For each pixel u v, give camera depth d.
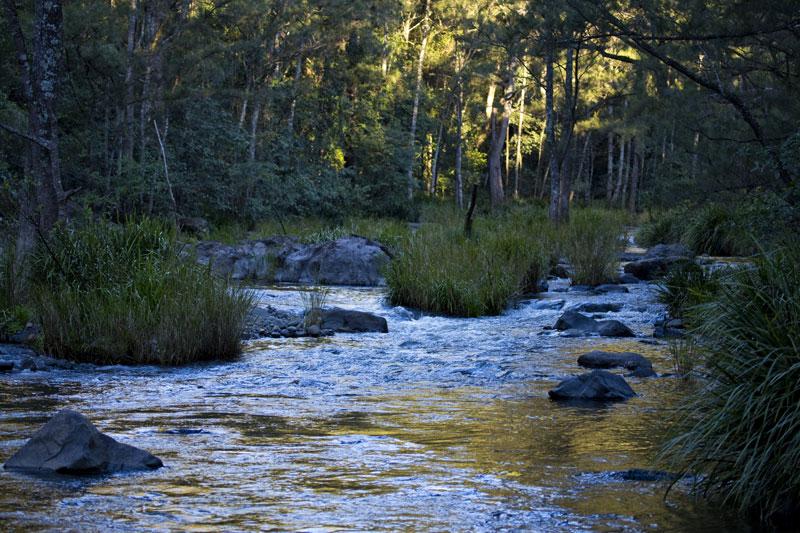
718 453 4.59
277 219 30.58
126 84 23.72
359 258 18.89
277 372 9.10
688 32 15.93
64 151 24.20
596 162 74.38
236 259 19.34
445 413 6.98
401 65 51.56
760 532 4.05
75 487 4.70
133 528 4.00
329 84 44.31
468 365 9.55
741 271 5.23
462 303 14.17
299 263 19.22
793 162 13.06
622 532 4.04
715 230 22.02
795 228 11.64
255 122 34.09
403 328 12.73
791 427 4.25
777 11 14.77
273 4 33.06
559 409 7.14
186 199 28.50
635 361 9.08
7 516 4.16
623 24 16.88
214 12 27.70
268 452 5.60
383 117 47.81
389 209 39.75
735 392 4.58
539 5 19.19
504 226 25.22
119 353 9.39
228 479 4.93
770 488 4.34
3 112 20.50
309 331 11.93
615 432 6.24
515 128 70.88
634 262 19.23
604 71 39.44
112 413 6.87
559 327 12.40
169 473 5.04
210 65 27.09
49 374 8.66
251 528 4.03
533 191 70.25
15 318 10.26
